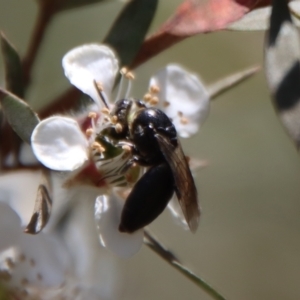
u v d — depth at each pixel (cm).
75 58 12
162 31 12
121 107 12
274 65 11
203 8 12
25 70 12
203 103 12
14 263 12
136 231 12
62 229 13
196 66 17
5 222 12
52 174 12
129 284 17
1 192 13
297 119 11
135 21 12
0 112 12
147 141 12
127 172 12
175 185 12
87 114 12
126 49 12
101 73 12
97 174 12
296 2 12
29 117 11
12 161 12
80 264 13
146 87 16
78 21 16
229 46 17
